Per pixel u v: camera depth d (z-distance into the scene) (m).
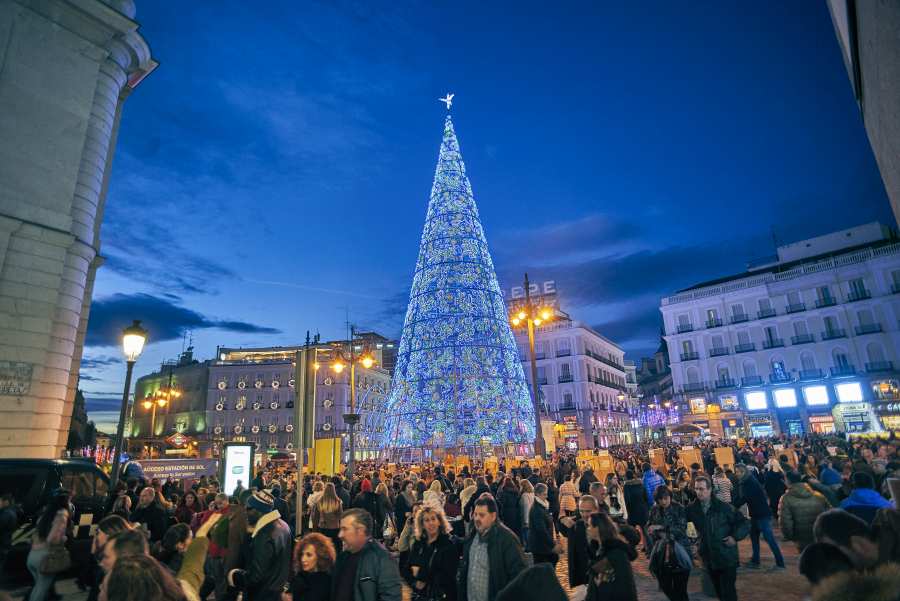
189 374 72.56
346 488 14.39
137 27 17.47
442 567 5.06
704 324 54.47
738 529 5.75
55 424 14.41
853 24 3.89
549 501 12.21
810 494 6.46
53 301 14.50
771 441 32.22
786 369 49.28
